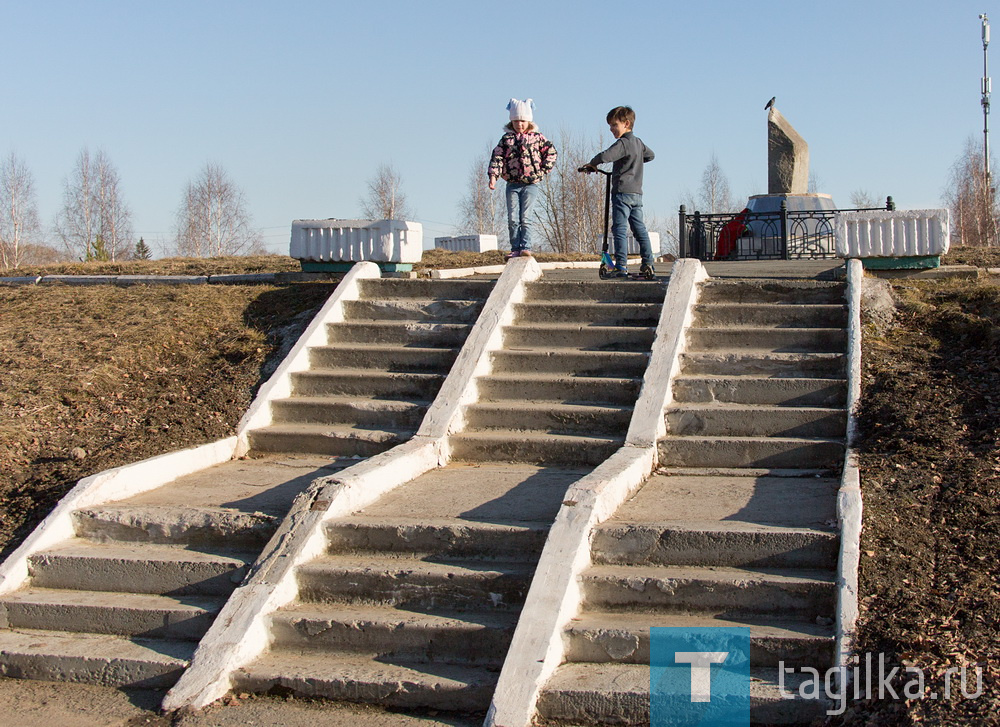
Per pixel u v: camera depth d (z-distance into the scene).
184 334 9.80
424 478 7.01
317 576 5.55
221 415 8.32
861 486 5.87
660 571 5.30
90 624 5.70
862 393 7.32
